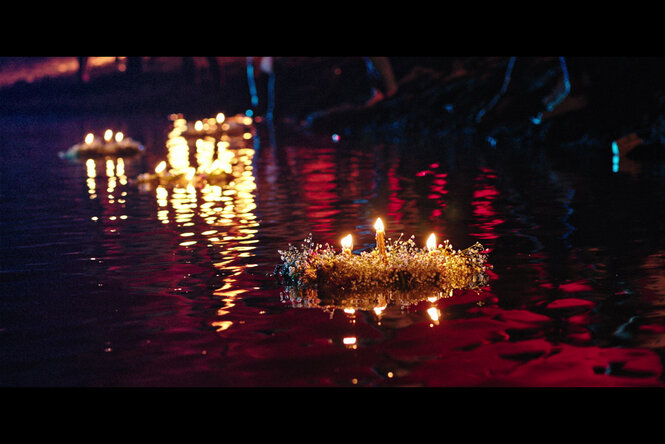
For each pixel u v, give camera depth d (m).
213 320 5.68
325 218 10.41
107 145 23.56
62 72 55.09
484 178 14.38
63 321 5.80
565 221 9.52
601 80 20.16
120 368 4.78
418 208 11.05
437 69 31.38
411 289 6.38
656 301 5.85
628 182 12.89
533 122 22.25
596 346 4.88
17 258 8.27
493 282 6.56
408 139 25.00
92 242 9.09
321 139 26.95
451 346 4.95
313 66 39.59
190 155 22.67
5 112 50.81
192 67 51.47
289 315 5.72
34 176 17.53
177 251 8.38
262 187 14.21
